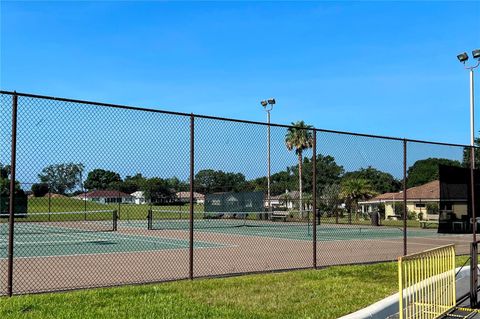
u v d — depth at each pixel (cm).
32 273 1164
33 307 734
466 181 1758
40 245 1939
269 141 1181
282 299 840
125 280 1059
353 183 3772
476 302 848
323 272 1123
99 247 1861
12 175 809
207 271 1216
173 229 2873
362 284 985
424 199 4681
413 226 3747
